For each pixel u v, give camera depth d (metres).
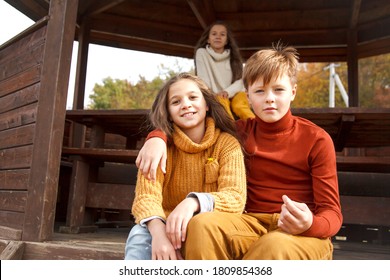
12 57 3.37
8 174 3.03
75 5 2.86
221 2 5.39
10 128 3.16
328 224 1.36
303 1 5.34
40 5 4.60
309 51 5.99
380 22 5.38
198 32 5.98
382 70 12.20
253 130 1.76
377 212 3.05
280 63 1.60
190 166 1.62
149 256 1.38
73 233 3.42
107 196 3.59
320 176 1.53
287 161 1.60
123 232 3.82
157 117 1.66
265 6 5.43
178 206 1.34
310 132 1.61
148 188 1.49
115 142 5.80
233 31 5.80
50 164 2.64
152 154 1.49
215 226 1.26
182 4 5.61
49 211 2.62
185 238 1.28
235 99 3.29
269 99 1.60
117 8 5.55
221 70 3.54
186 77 1.72
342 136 3.76
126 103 19.39
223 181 1.52
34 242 2.46
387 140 4.42
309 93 16.62
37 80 2.90
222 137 1.67
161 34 5.91
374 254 2.74
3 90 3.41
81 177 3.57
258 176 1.64
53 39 2.81
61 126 2.73
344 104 16.39
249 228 1.42
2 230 2.77
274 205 1.57
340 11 5.41
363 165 3.19
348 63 5.45
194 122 1.63
